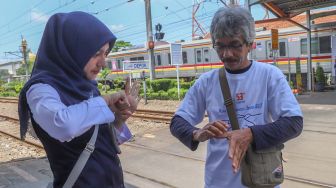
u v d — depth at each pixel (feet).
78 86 6.06
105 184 6.11
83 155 5.93
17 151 30.32
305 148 22.38
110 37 6.22
